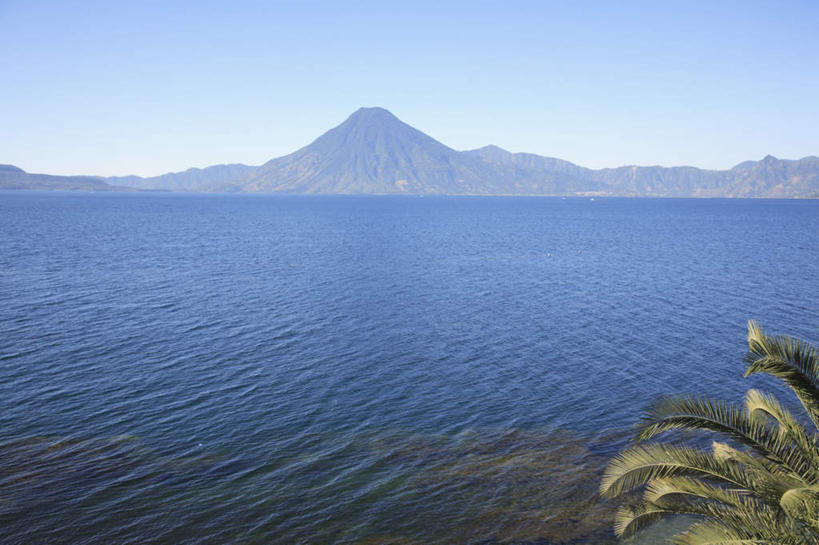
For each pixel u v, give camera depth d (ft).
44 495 61.21
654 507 41.37
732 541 32.83
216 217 617.62
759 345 35.17
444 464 69.97
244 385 95.04
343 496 62.64
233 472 67.21
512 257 275.80
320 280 199.93
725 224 583.99
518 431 79.56
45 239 317.83
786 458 36.40
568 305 161.38
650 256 283.59
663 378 100.22
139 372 99.86
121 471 66.59
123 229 412.36
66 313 140.97
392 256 274.98
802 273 223.10
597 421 82.89
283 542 54.65
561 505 61.26
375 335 126.82
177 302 157.58
